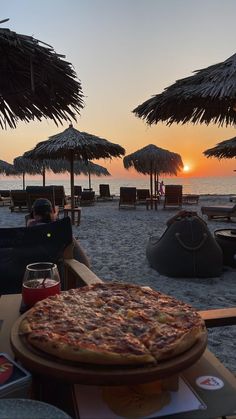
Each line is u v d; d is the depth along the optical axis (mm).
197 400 907
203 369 1060
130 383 811
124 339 923
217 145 12211
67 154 11633
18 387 889
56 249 2568
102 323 1039
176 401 902
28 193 12445
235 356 2799
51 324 1026
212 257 5082
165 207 17328
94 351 841
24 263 2506
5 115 3250
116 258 6434
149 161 17797
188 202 20234
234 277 5176
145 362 834
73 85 2953
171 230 5211
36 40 2426
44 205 3900
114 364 831
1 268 2471
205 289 4594
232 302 4094
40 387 952
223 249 5691
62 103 3158
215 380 1000
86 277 2156
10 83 2824
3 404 702
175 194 16531
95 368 831
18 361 1026
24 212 15938
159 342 904
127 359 832
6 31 2285
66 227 2639
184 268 5051
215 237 5945
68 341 898
